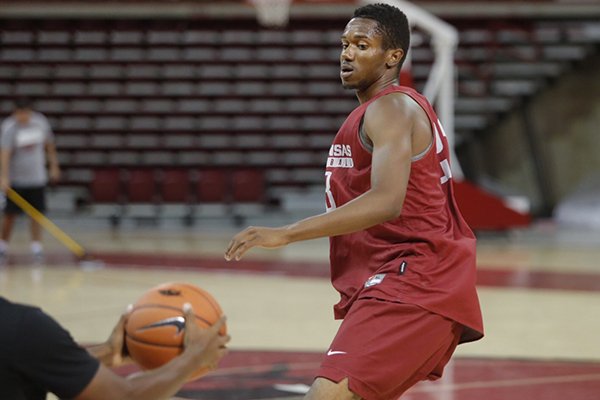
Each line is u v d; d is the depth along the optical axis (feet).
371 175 24.88
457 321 25.45
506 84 147.02
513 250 106.01
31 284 76.13
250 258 97.25
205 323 21.97
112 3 154.61
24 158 94.27
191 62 150.20
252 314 62.49
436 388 41.91
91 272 84.53
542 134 146.51
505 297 71.10
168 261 93.35
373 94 26.86
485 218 111.55
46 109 146.82
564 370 46.21
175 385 19.66
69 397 18.40
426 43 147.02
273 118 147.02
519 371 45.80
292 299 69.46
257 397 39.78
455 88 147.33
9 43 151.53
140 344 21.61
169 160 145.38
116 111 147.02
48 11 154.92
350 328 25.00
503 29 150.82
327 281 79.82
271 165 144.46
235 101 148.05
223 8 153.99
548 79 146.82
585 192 140.87
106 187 137.18
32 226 94.84
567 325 59.52
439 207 26.13
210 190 137.18
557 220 141.18
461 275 25.72
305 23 153.69
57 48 151.74
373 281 25.76
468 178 146.00
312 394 24.18
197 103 147.95
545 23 151.74
